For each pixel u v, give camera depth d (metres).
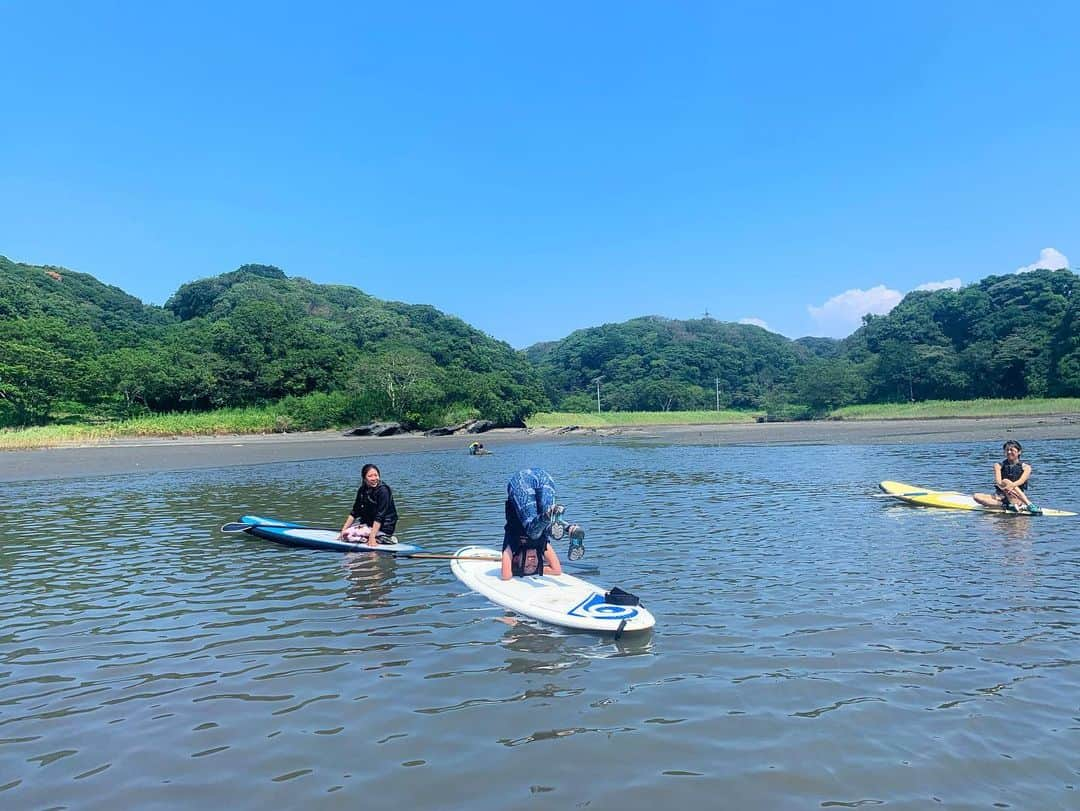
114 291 106.62
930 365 95.31
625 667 5.18
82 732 4.23
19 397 47.16
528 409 74.06
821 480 18.22
